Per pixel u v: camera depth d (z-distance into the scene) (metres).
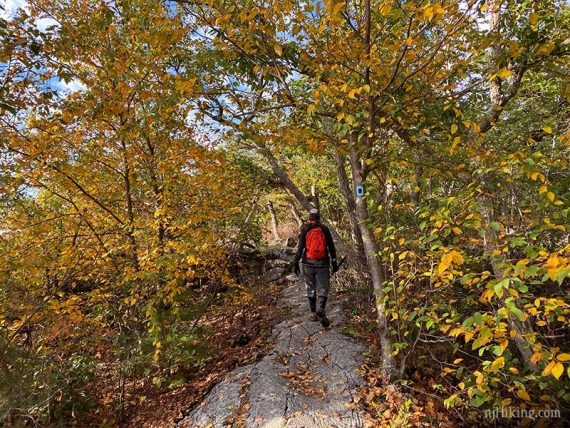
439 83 3.68
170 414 4.18
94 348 5.18
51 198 5.84
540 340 3.30
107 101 4.27
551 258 1.95
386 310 3.42
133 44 4.73
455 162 3.63
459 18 3.14
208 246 5.12
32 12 4.27
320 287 5.41
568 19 3.85
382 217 4.17
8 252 4.37
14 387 3.58
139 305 5.03
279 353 4.98
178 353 4.64
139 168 5.54
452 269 2.86
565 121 5.02
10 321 4.54
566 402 2.98
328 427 3.30
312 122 4.85
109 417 4.40
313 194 13.05
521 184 3.68
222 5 3.51
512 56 3.23
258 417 3.58
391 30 3.97
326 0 2.89
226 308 7.64
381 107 3.68
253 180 7.45
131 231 5.32
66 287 5.18
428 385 3.79
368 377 4.00
